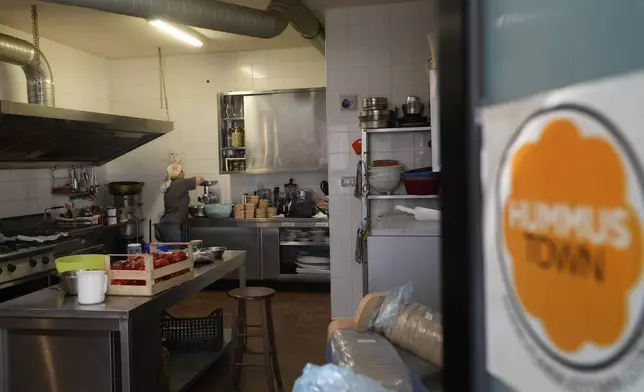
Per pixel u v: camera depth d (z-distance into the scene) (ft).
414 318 6.84
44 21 16.15
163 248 11.20
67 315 8.30
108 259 9.34
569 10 1.36
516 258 1.58
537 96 1.49
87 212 18.49
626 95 1.20
